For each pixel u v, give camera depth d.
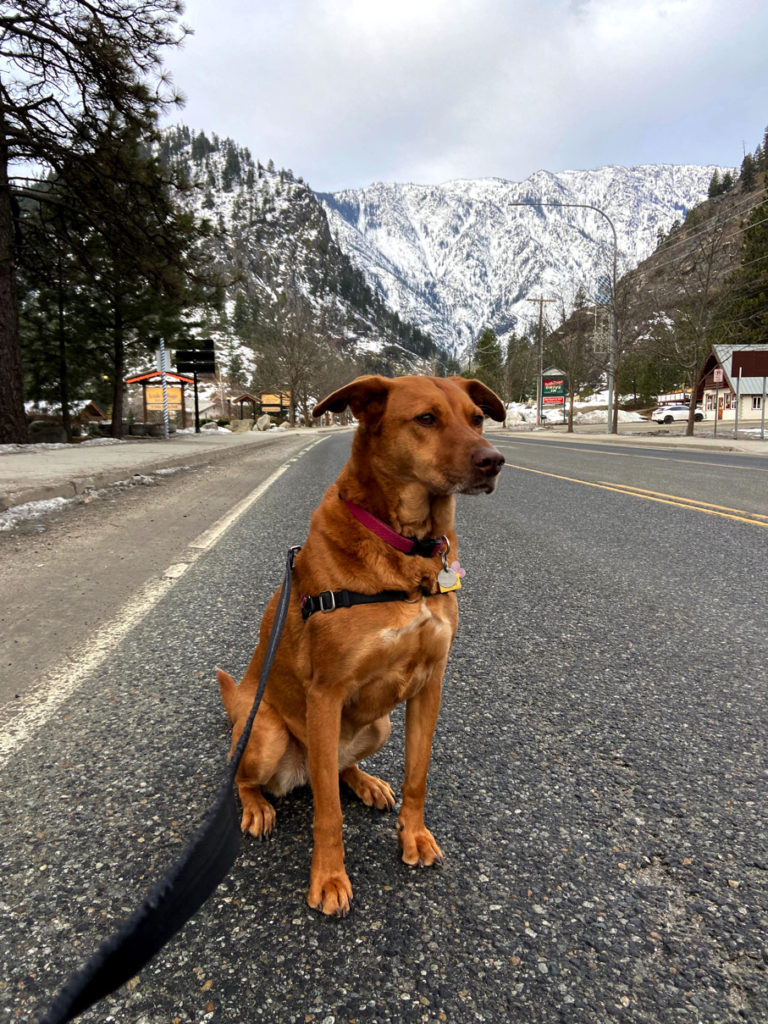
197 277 20.48
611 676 3.07
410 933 1.56
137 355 24.66
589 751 2.40
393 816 2.13
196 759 2.31
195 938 1.55
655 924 1.58
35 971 1.43
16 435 16.48
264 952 1.50
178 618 3.82
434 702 1.97
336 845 1.73
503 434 42.28
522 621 3.87
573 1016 1.33
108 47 15.45
